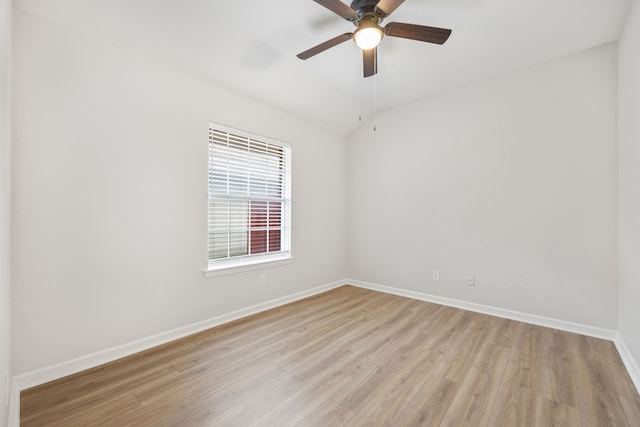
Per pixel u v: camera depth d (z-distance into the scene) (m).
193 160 2.58
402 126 3.79
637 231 1.93
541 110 2.80
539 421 1.49
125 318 2.16
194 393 1.71
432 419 1.50
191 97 2.56
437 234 3.49
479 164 3.17
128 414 1.53
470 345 2.35
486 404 1.62
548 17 2.18
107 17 1.96
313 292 3.84
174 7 2.05
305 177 3.74
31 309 1.76
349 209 4.39
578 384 1.81
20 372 1.72
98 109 2.03
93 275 2.01
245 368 1.99
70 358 1.91
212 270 2.70
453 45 2.54
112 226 2.10
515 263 2.94
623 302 2.26
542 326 2.76
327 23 2.29
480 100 3.17
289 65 2.86
